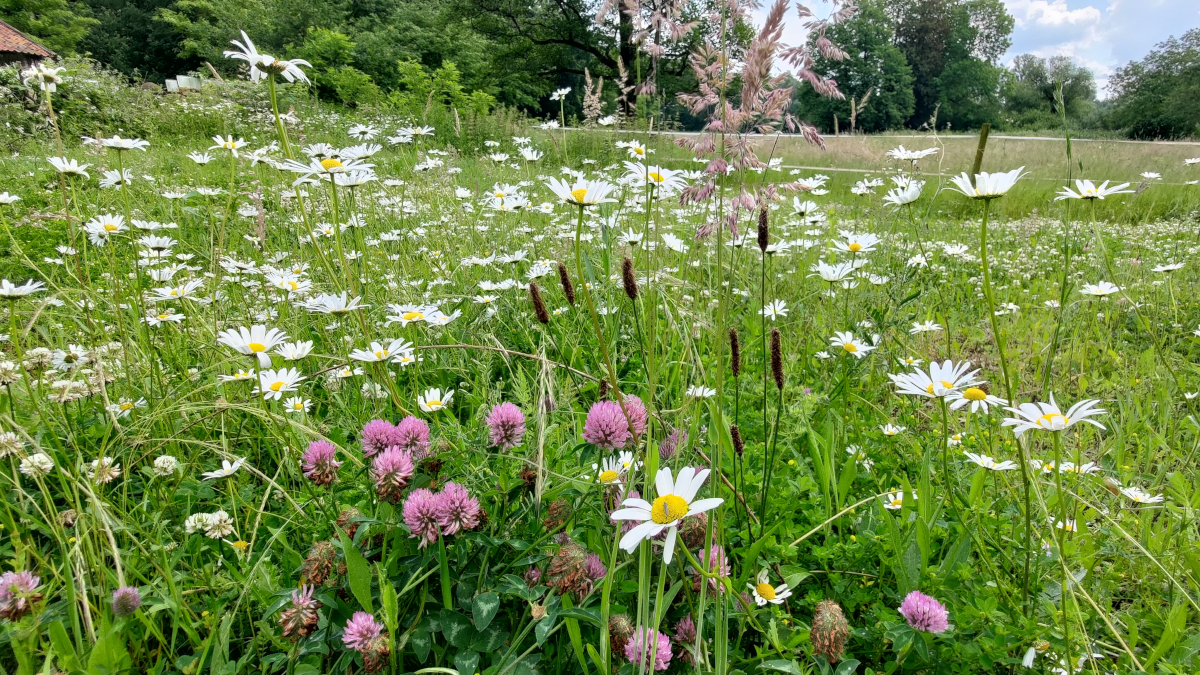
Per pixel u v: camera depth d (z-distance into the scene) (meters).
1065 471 2.12
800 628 1.54
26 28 39.25
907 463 2.40
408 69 19.94
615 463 1.63
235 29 37.75
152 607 1.38
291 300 3.20
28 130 11.06
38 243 4.69
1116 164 10.96
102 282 3.54
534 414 2.24
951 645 1.52
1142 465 2.61
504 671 1.29
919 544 1.70
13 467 1.52
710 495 1.46
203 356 2.91
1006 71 54.97
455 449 1.69
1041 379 3.42
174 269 3.14
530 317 3.45
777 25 1.39
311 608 1.34
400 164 7.99
